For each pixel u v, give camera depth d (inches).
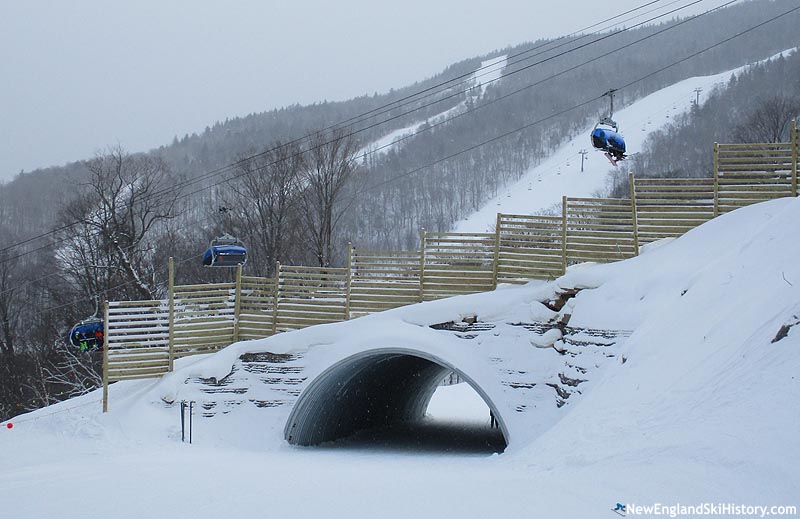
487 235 1003.3
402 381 1267.2
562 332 879.1
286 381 954.7
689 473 404.5
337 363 925.8
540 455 604.1
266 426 931.3
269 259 1866.4
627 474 433.1
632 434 508.1
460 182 4692.4
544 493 424.5
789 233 634.2
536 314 901.2
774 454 382.6
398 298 1013.8
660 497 385.1
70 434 917.8
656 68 6569.9
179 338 1015.6
